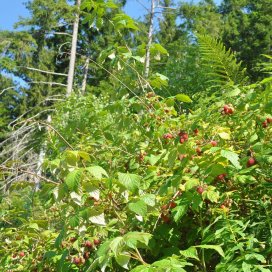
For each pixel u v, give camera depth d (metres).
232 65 4.35
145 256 2.58
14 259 3.25
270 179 2.50
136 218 2.35
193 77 9.70
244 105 2.64
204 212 2.55
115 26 3.49
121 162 3.27
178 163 2.65
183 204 2.31
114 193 2.43
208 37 4.43
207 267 2.51
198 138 2.64
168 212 2.50
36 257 3.05
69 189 2.16
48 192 2.37
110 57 3.50
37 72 19.34
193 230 2.53
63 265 2.51
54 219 3.29
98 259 2.02
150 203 2.19
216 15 19.17
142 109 3.43
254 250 2.09
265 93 2.54
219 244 2.28
